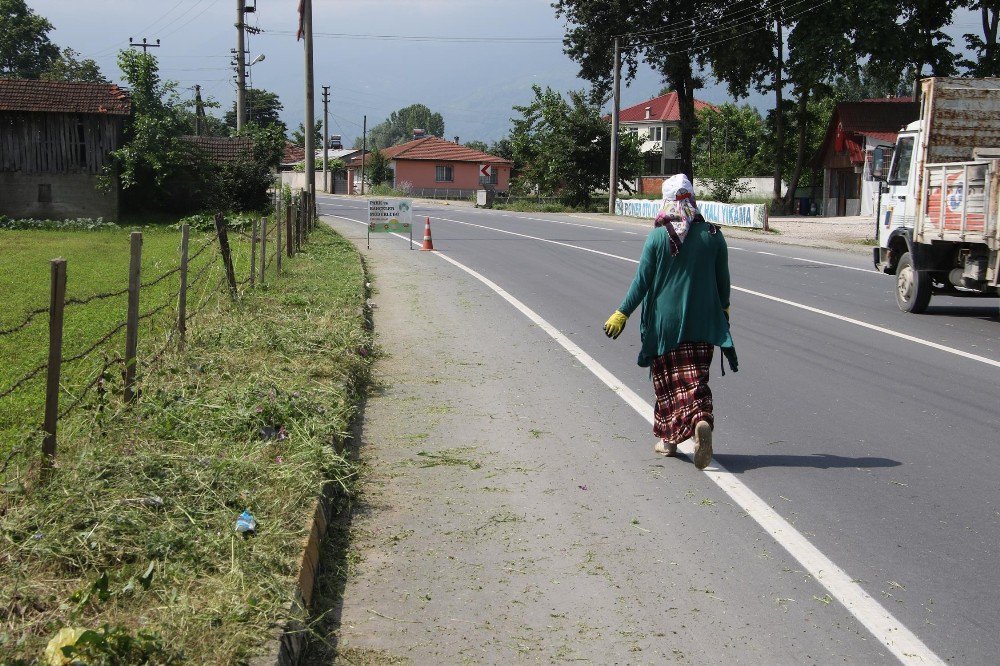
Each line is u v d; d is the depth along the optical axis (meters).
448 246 24.70
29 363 8.66
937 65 41.62
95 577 3.89
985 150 13.38
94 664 3.15
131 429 5.86
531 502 5.61
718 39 49.56
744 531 5.18
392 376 9.05
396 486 5.87
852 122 46.72
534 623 4.12
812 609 4.26
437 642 3.95
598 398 8.23
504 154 99.56
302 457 5.57
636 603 4.31
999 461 6.46
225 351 8.57
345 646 3.90
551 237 28.36
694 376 6.04
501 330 11.69
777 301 14.36
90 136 33.78
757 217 34.59
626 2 51.34
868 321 12.51
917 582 4.54
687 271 6.03
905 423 7.46
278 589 3.88
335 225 34.25
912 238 13.38
